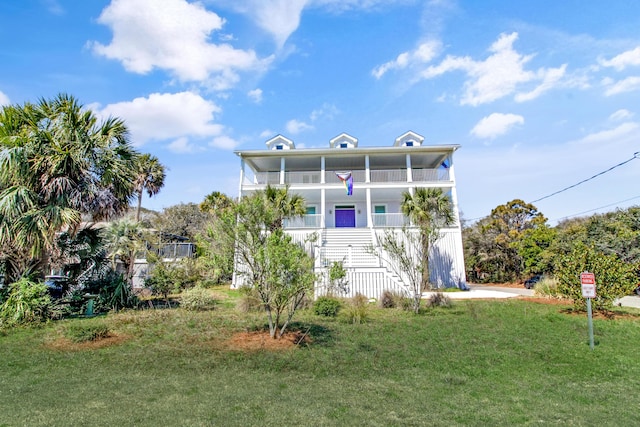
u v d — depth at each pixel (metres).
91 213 10.17
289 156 21.69
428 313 10.54
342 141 23.59
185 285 13.08
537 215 31.38
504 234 30.23
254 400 4.01
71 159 9.01
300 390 4.39
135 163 10.87
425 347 6.67
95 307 10.54
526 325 8.64
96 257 11.08
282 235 7.21
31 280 9.13
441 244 19.06
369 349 6.50
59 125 9.31
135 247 13.01
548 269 22.11
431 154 21.66
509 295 16.36
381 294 12.89
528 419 3.61
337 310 10.41
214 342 6.86
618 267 9.72
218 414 3.57
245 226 6.95
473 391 4.48
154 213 33.66
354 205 24.38
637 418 3.68
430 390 4.49
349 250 18.36
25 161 8.58
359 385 4.64
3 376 4.82
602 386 4.73
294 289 6.85
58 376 4.85
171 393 4.20
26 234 8.41
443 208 16.89
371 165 24.16
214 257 6.95
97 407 3.72
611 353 6.31
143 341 6.94
